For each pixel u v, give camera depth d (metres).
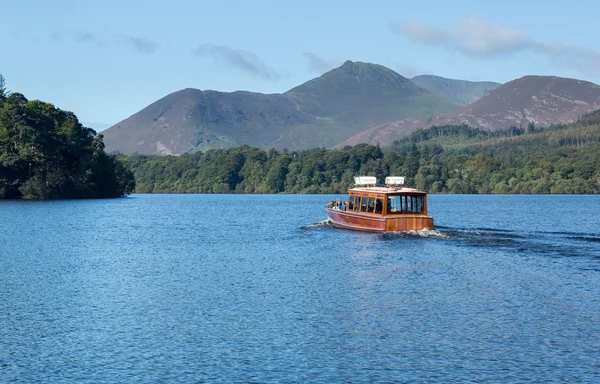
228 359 26.39
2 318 32.84
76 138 197.38
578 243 62.31
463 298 37.09
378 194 70.75
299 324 31.41
